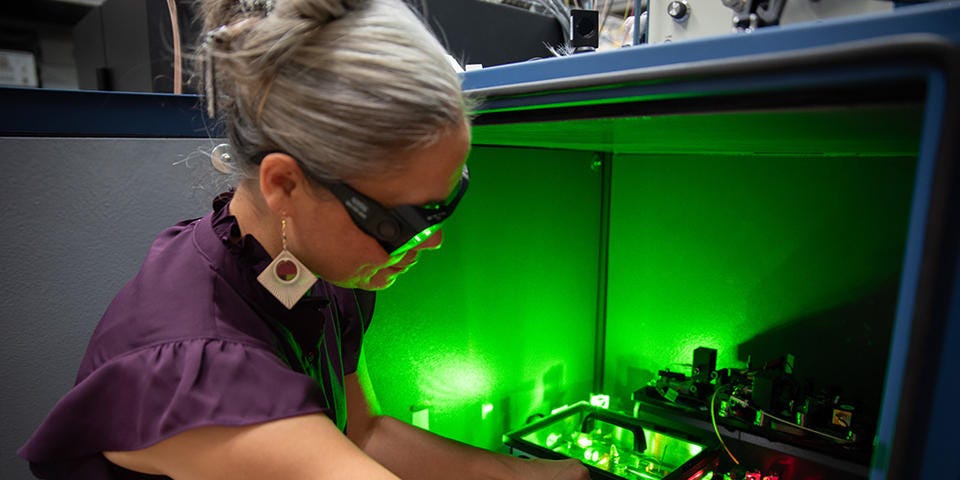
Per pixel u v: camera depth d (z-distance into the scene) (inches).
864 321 52.8
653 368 68.2
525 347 63.1
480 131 31.3
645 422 56.2
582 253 68.2
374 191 21.8
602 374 72.9
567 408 61.0
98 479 24.3
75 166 33.4
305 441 21.0
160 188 36.3
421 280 51.4
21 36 78.3
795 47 14.7
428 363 52.9
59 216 33.4
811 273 55.4
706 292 62.8
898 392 14.0
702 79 17.0
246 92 21.8
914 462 13.8
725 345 62.1
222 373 22.1
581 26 40.4
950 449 13.4
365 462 21.0
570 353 69.0
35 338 33.6
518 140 41.7
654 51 18.0
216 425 20.8
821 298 55.1
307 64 20.5
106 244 34.9
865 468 44.1
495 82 23.6
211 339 23.0
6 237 32.1
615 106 21.0
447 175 22.5
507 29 54.6
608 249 69.7
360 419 38.8
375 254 24.2
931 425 13.6
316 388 23.5
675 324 65.7
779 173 56.2
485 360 58.7
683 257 64.0
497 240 58.0
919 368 13.4
